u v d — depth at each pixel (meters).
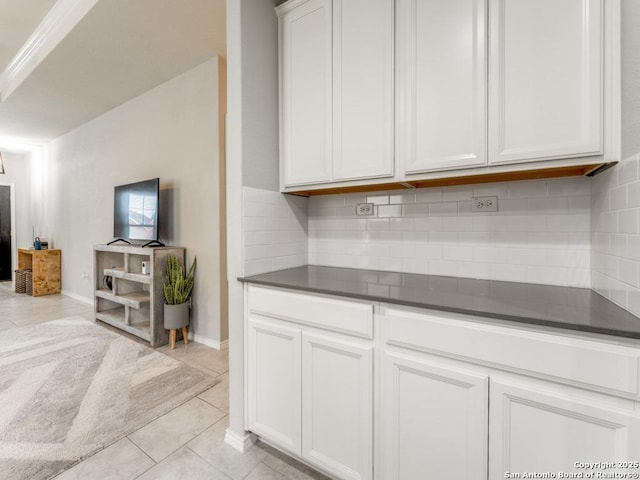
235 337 1.58
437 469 1.05
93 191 4.24
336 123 1.53
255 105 1.59
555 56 1.05
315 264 2.01
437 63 1.26
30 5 2.34
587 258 1.29
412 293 1.19
